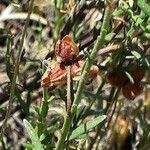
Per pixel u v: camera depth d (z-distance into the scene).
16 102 0.27
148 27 0.18
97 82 0.29
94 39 0.24
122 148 0.32
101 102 0.25
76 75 0.18
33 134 0.19
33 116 0.24
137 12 0.19
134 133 0.33
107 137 0.31
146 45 0.22
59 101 0.25
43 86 0.19
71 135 0.19
